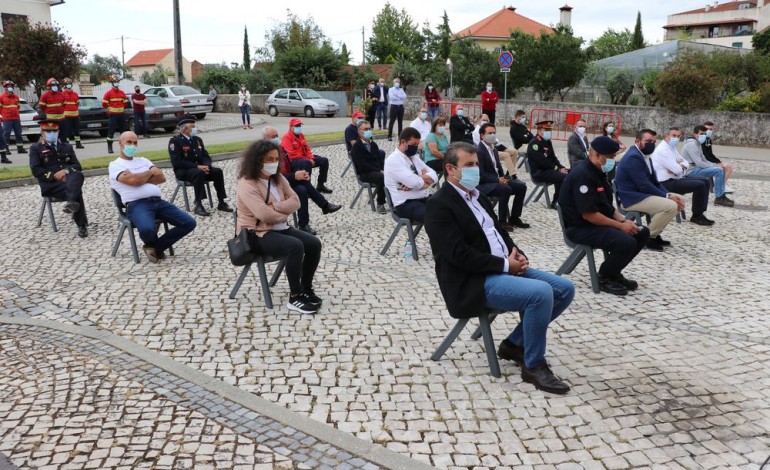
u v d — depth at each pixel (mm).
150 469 3426
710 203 11414
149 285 6543
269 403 4117
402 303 6004
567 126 22859
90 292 6336
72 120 17531
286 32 48688
